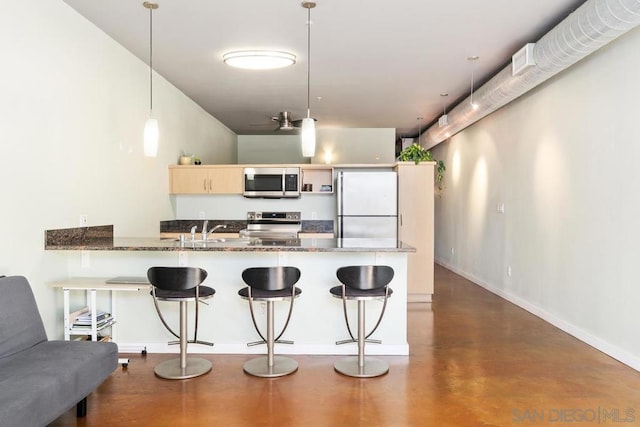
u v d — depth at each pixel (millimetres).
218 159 7949
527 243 5391
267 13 3707
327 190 6699
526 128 5391
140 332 3930
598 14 3104
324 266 3902
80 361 2551
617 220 3684
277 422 2648
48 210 3473
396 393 3068
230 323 3914
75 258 3924
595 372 3441
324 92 6168
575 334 4328
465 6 3584
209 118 7434
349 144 8766
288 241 4312
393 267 3893
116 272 3936
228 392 3078
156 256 3934
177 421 2662
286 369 3463
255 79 5562
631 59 3494
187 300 3305
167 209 5949
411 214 6051
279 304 3898
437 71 5262
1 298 2674
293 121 7953
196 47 4496
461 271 7996
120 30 4098
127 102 4637
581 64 4199
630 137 3514
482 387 3170
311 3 3525
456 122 6691
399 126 8633
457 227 8258
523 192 5484
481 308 5539
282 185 6508
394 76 5445
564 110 4520
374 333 3893
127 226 4723
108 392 3076
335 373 3439
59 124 3566
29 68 3230
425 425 2621
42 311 3473
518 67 4305
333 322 3910
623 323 3629
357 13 3705
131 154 4773
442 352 3922
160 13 3730
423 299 5953
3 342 2598
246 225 6727
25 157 3217
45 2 3375
